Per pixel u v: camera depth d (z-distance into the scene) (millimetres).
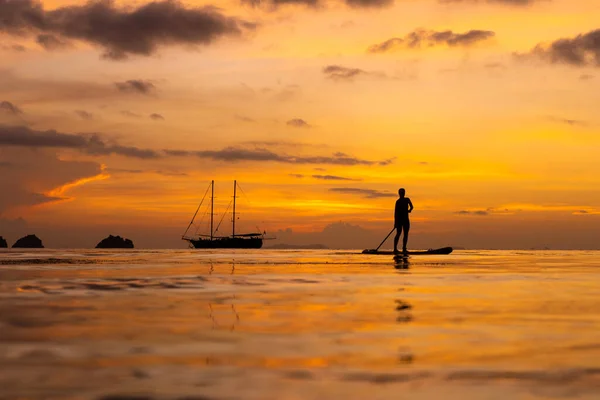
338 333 7949
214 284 15242
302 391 5250
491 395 5152
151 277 17688
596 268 23844
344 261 30266
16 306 10562
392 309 10320
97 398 5016
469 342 7371
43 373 5785
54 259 33062
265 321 8930
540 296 12492
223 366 6098
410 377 5715
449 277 18047
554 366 6148
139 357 6473
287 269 22328
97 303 11023
